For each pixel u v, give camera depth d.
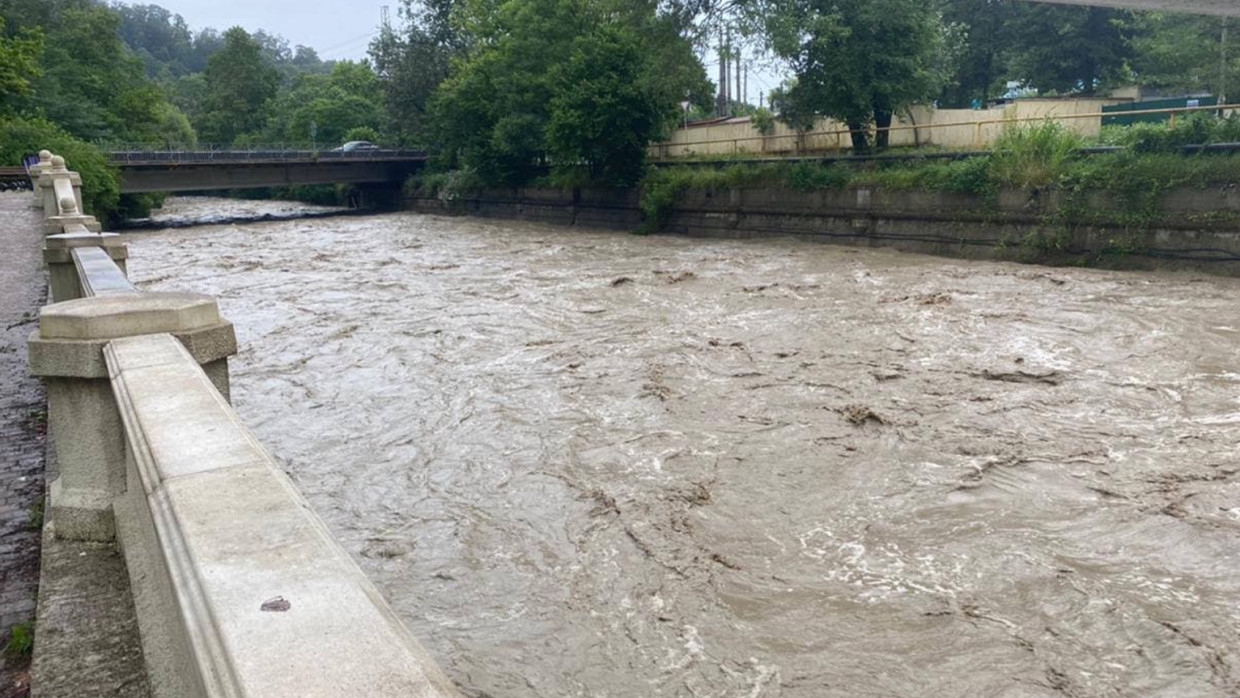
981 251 29.05
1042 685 6.64
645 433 12.38
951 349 16.55
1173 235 24.66
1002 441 11.62
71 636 3.54
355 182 62.34
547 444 12.10
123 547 4.09
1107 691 6.55
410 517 9.98
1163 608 7.56
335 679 1.61
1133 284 22.78
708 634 7.48
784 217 35.75
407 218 56.91
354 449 12.20
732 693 6.71
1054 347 16.53
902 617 7.59
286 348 18.28
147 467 2.90
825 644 7.27
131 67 87.69
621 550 8.97
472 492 10.59
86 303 4.86
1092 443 11.53
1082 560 8.48
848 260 29.27
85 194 43.00
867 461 11.10
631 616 7.80
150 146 65.75
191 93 133.75
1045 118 28.75
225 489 2.61
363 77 98.44
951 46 42.66
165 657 2.83
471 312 21.88
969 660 6.97
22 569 4.59
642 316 20.80
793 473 10.80
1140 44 41.59
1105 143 29.30
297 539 2.27
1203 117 25.62
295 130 92.25
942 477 10.51
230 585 2.00
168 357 4.11
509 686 6.87
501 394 14.51
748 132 48.12
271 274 30.00
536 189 50.94
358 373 16.16
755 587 8.18
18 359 9.16
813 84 34.84
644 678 6.94
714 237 38.56
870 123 38.59
